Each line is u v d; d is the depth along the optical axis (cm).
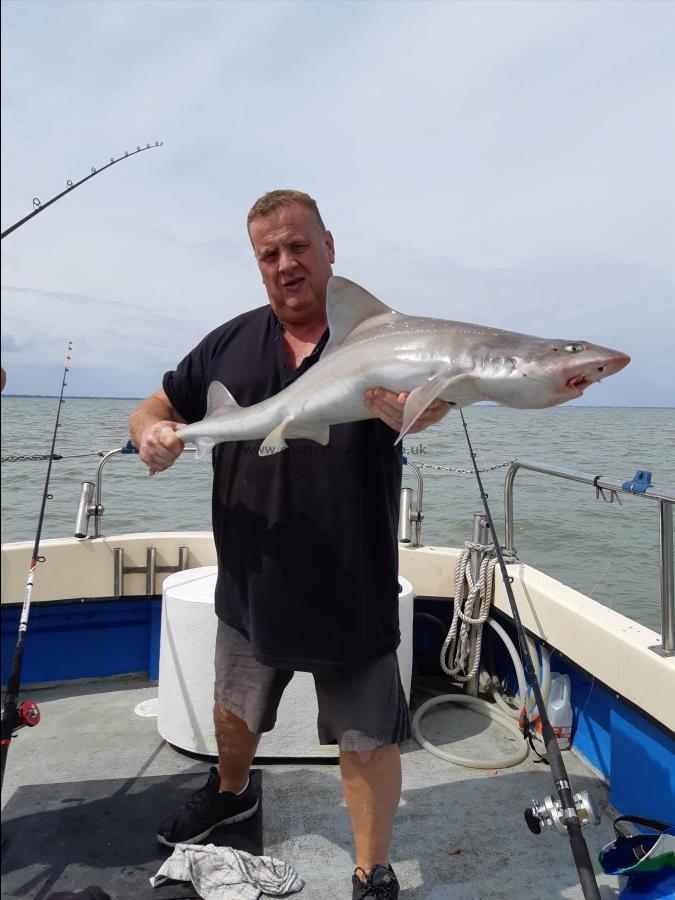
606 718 293
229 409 225
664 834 203
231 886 218
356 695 212
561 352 179
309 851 244
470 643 368
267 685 231
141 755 308
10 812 262
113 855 236
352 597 211
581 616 286
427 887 228
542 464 329
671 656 242
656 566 681
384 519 216
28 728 333
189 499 1191
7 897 215
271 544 216
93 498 395
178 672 301
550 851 247
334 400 199
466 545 368
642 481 252
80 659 387
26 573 371
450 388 187
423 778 295
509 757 310
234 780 246
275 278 222
